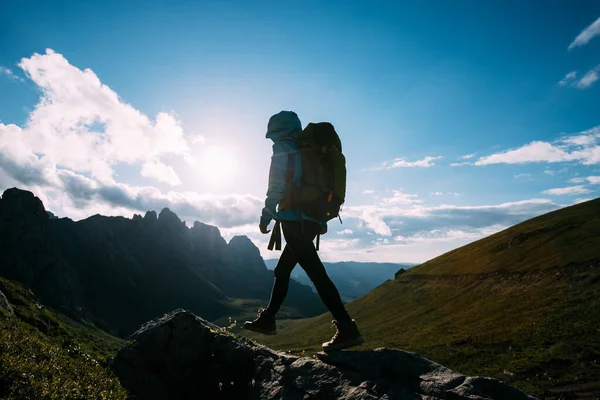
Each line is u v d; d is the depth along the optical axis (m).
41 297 193.38
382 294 114.94
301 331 112.25
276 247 4.29
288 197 4.01
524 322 52.88
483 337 52.12
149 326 5.92
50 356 5.29
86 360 6.09
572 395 28.95
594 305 50.16
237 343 5.36
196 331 5.70
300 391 4.02
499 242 107.75
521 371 36.72
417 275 116.31
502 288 78.12
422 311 86.38
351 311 111.06
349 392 3.60
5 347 4.80
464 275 97.12
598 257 68.50
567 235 87.88
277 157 3.98
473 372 40.31
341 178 4.03
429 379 3.39
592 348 37.47
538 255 84.94
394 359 3.73
